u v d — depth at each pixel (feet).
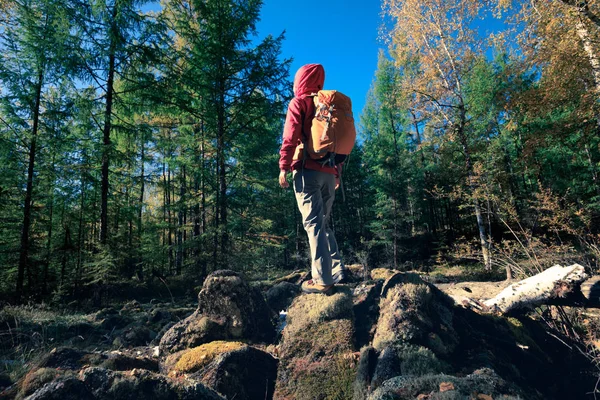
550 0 29.12
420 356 6.64
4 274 35.83
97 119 31.96
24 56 31.14
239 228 36.45
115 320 15.25
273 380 7.63
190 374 7.77
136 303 22.36
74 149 32.94
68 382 5.16
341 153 7.97
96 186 34.73
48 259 36.32
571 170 56.13
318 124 7.66
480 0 36.40
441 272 46.80
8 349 11.73
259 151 38.58
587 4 23.91
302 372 7.23
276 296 13.19
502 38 36.42
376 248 77.46
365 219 93.45
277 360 8.24
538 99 32.78
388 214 69.10
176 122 50.14
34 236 41.39
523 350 8.13
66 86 29.50
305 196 8.37
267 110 36.70
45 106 34.35
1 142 31.76
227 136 36.83
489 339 8.14
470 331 8.18
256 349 8.10
